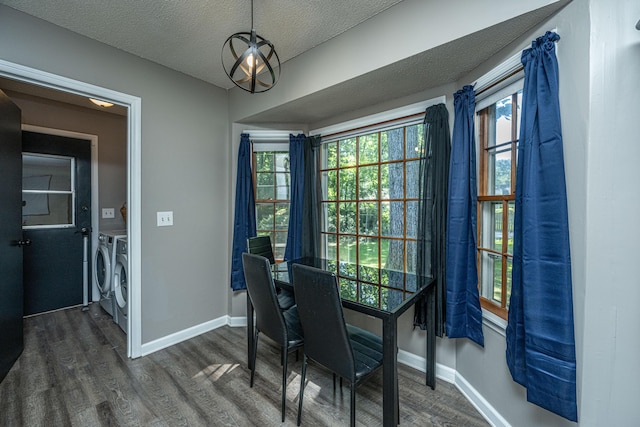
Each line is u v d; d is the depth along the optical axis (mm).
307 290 1467
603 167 1119
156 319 2426
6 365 2014
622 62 1101
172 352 2389
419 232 2080
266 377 2051
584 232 1148
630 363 1111
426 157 2014
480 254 1835
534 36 1365
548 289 1233
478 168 1819
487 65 1671
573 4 1184
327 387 1949
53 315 3098
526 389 1362
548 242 1241
